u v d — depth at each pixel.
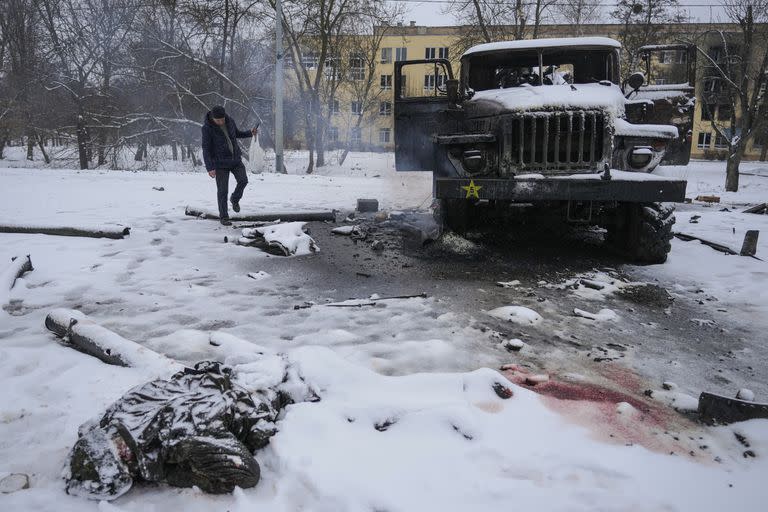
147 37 24.53
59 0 25.44
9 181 11.92
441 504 1.95
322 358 2.91
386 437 2.35
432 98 6.97
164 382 2.36
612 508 1.95
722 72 24.16
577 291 4.80
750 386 3.09
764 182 26.47
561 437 2.43
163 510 1.92
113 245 5.90
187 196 10.12
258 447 2.24
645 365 3.32
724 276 5.41
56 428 2.40
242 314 3.94
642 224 5.65
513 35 27.69
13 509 1.88
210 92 24.19
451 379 2.81
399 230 7.12
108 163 25.88
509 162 5.61
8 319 3.74
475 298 4.46
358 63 32.16
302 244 5.88
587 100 5.50
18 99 28.72
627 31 30.30
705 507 1.98
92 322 3.37
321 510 1.92
